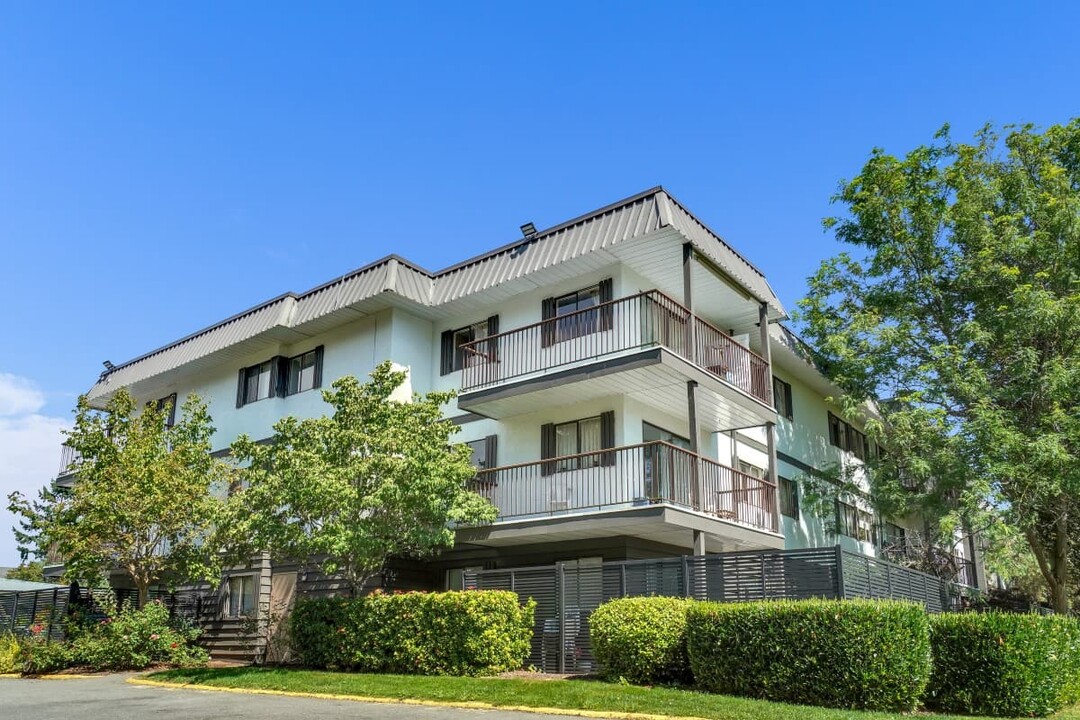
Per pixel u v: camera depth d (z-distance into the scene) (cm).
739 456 2208
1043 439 1898
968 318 2275
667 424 1966
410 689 1245
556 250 1836
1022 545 2036
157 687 1486
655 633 1252
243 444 1647
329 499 1485
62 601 2130
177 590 2134
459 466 1630
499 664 1398
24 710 1204
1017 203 2225
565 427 1891
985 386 2052
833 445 2762
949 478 2017
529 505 1850
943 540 2114
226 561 1808
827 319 2422
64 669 1803
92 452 1936
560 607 1498
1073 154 2270
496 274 1953
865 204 2352
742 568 1370
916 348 2253
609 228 1748
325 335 2275
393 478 1542
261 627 1872
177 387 2758
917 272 2339
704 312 2127
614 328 1795
